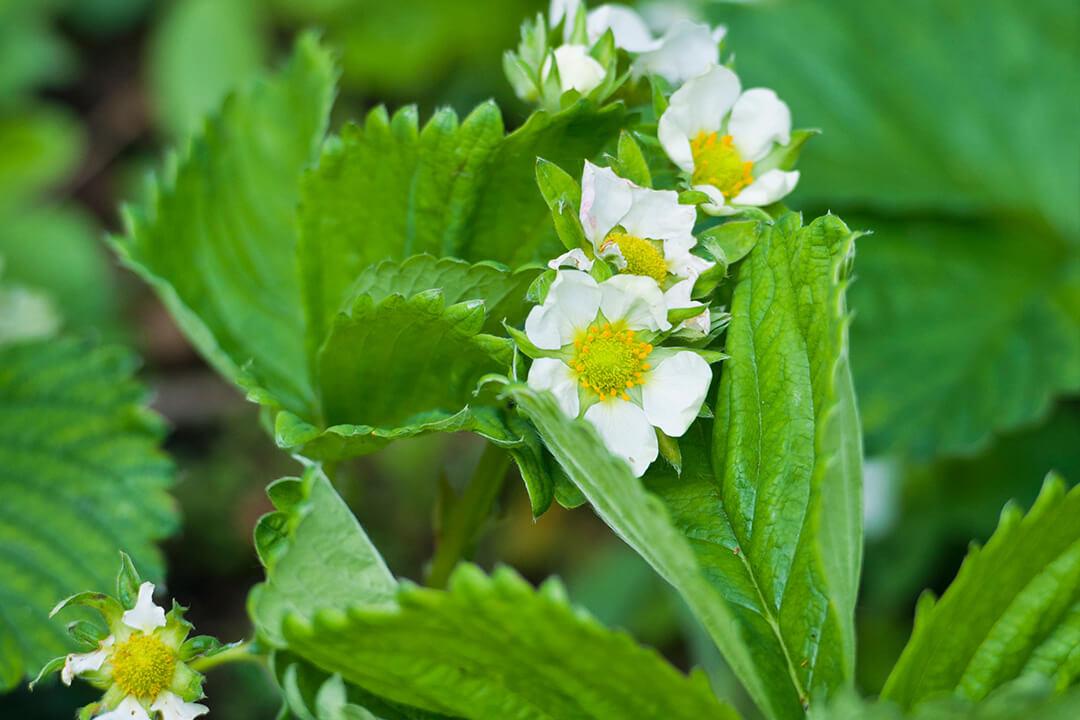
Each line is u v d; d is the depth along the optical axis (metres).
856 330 0.58
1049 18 0.64
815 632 0.42
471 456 0.74
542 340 0.43
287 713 0.42
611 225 0.43
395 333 0.44
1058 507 0.41
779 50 0.62
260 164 0.52
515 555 0.71
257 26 0.88
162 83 0.87
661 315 0.43
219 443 0.76
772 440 0.43
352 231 0.47
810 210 0.59
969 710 0.39
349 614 0.40
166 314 0.82
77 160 0.90
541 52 0.45
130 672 0.43
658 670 0.40
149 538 0.52
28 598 0.51
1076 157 0.62
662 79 0.45
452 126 0.45
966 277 0.60
